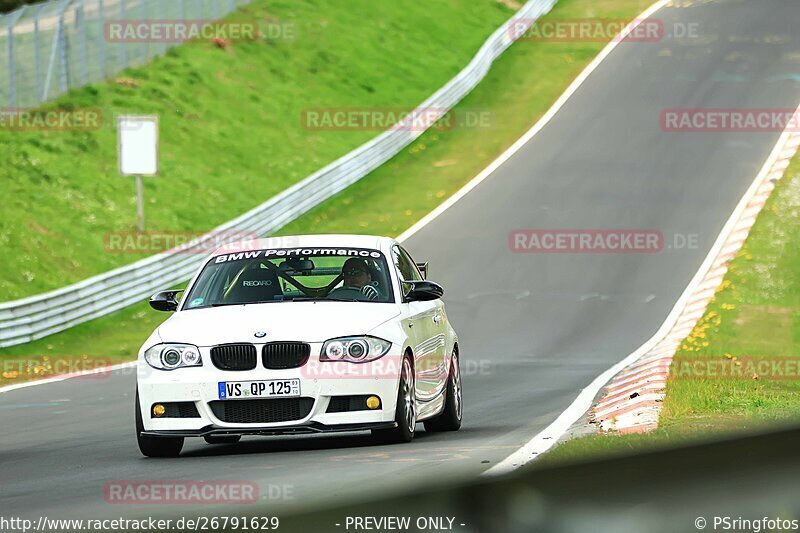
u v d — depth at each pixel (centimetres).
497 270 9806
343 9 18962
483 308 8656
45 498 2409
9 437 3972
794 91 15162
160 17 15312
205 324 3138
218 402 3014
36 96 12575
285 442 3388
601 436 2738
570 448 2520
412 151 14325
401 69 17538
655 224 11000
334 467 2634
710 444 976
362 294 3375
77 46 13475
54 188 10944
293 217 11594
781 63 16362
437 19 19762
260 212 10806
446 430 3625
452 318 8381
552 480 941
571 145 13938
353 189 12950
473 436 3316
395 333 3128
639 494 930
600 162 13200
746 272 9075
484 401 4544
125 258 10162
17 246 9562
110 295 8662
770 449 992
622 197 11956
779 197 11300
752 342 6662
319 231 11369
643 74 16438
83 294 8381
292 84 15925
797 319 7619
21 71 12438
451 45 19012
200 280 3494
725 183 12100
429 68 17900
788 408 3547
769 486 981
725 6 19338
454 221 11519
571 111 15300
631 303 8600
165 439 3106
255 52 16425
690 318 7888
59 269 9569
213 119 14075
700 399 3812
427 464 2583
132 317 8706
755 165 12594
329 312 3169
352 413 3019
